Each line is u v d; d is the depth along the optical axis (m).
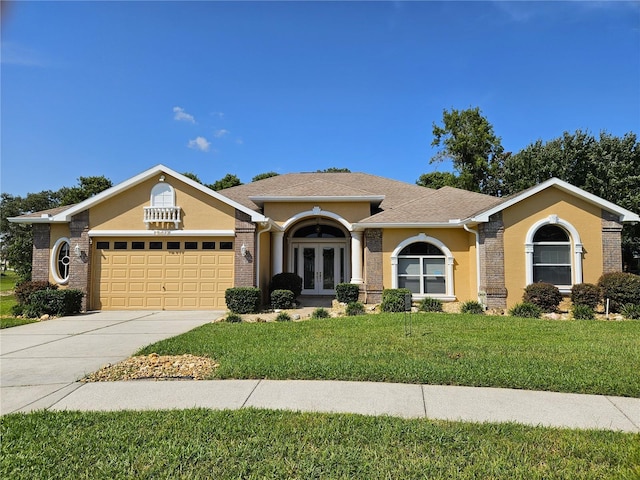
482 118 40.28
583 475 3.57
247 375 6.62
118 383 6.45
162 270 16.12
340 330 10.37
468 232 16.55
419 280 16.73
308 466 3.76
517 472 3.63
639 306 12.84
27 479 3.57
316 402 5.50
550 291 13.79
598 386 5.84
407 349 8.06
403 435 4.40
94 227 16.14
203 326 11.34
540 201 14.95
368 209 18.89
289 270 21.62
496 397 5.64
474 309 14.15
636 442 4.18
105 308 16.02
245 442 4.25
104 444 4.23
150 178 16.25
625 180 28.88
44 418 4.97
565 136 30.80
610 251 14.73
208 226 16.06
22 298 16.08
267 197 18.62
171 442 4.26
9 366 7.55
